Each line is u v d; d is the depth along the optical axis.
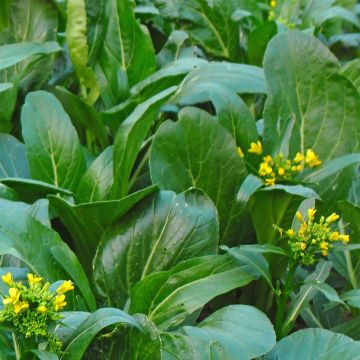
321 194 3.97
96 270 3.45
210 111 5.12
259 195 3.56
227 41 5.46
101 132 4.46
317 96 4.12
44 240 3.03
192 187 3.54
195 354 2.79
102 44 4.49
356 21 5.74
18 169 4.03
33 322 2.47
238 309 3.03
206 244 3.46
